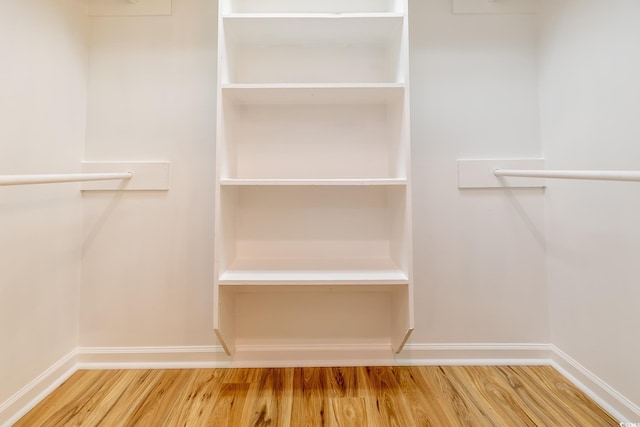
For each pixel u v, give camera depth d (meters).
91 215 1.42
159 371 1.39
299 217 1.48
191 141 1.45
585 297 1.22
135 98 1.45
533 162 1.44
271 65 1.47
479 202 1.46
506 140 1.46
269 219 1.47
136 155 1.44
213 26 1.46
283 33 1.36
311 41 1.44
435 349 1.45
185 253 1.44
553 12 1.36
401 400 1.18
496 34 1.46
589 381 1.20
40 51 1.19
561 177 0.98
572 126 1.26
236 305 1.45
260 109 1.47
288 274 1.25
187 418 1.09
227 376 1.35
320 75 1.48
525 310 1.44
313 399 1.19
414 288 1.45
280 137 1.48
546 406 1.15
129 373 1.37
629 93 1.03
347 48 1.48
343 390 1.25
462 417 1.09
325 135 1.48
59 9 1.28
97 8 1.44
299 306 1.46
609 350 1.12
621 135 1.06
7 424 1.06
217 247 1.19
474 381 1.31
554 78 1.36
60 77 1.29
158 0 1.45
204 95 1.46
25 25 1.12
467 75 1.46
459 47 1.47
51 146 1.24
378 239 1.48
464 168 1.45
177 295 1.43
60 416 1.10
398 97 1.31
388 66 1.46
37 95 1.18
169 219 1.44
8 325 1.07
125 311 1.42
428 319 1.45
